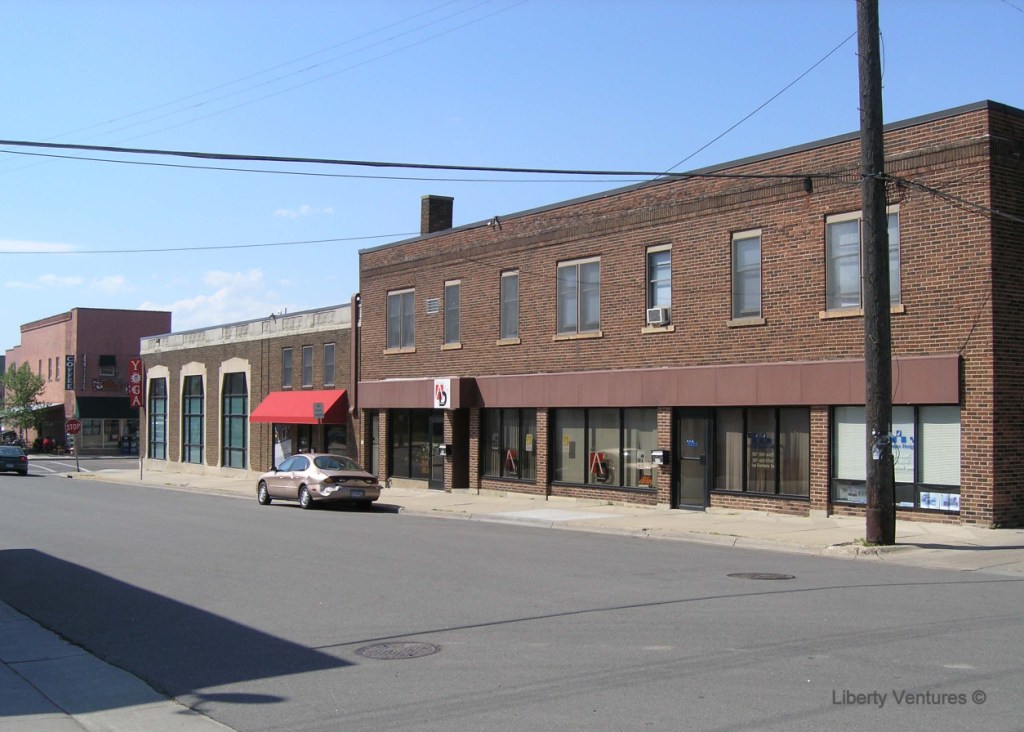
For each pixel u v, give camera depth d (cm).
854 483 1969
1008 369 1769
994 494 1736
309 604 1157
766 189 2103
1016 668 794
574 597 1166
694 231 2255
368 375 3372
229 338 4444
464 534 1939
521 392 2705
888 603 1098
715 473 2238
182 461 4919
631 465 2445
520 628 994
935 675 775
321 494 2612
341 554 1600
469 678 806
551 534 1950
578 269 2559
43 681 857
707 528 1922
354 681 812
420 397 3053
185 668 884
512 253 2756
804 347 2030
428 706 730
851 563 1473
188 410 4872
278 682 820
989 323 1744
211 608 1154
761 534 1791
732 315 2173
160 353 5181
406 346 3194
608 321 2462
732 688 748
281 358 4019
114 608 1177
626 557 1547
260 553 1625
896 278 1891
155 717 736
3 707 779
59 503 2886
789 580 1285
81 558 1611
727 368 2159
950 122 1809
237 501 3034
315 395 3662
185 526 2120
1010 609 1056
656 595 1170
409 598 1180
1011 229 1781
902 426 1884
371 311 3359
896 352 1878
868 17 1580
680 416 2314
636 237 2391
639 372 2361
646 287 2367
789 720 666
